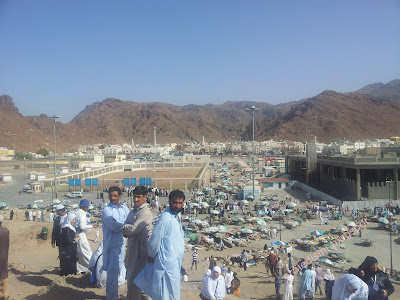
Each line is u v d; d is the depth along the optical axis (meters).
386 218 38.75
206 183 74.94
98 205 48.72
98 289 8.56
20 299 8.37
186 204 47.12
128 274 6.45
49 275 10.59
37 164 113.94
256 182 62.09
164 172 94.00
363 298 6.45
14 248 17.72
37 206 46.69
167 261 5.58
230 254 27.39
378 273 7.12
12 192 64.19
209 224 38.03
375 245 30.80
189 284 10.58
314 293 16.62
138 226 6.29
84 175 75.94
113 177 81.19
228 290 13.41
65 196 58.03
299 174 79.12
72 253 9.84
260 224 36.09
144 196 6.57
